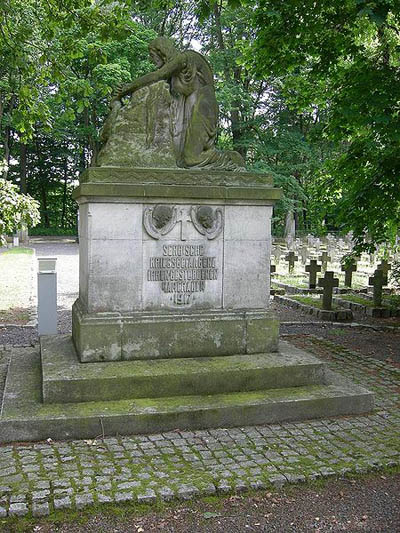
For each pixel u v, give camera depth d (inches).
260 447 202.7
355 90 391.5
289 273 803.4
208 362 247.0
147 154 257.6
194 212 255.8
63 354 256.1
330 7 387.5
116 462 187.5
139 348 247.0
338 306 561.9
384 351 375.2
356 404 240.2
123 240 246.4
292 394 237.1
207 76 277.3
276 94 1417.3
